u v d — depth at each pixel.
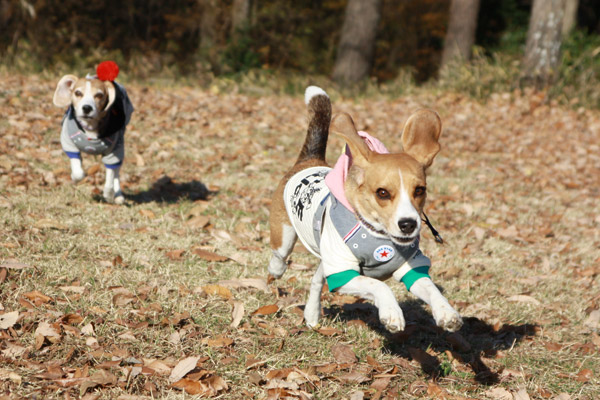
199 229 5.55
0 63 14.33
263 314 4.00
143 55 20.41
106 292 3.96
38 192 5.81
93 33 21.66
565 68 14.94
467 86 14.80
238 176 7.52
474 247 5.86
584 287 5.11
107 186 5.79
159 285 4.20
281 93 15.57
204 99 12.62
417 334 4.07
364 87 16.62
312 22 23.06
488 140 11.09
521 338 4.09
